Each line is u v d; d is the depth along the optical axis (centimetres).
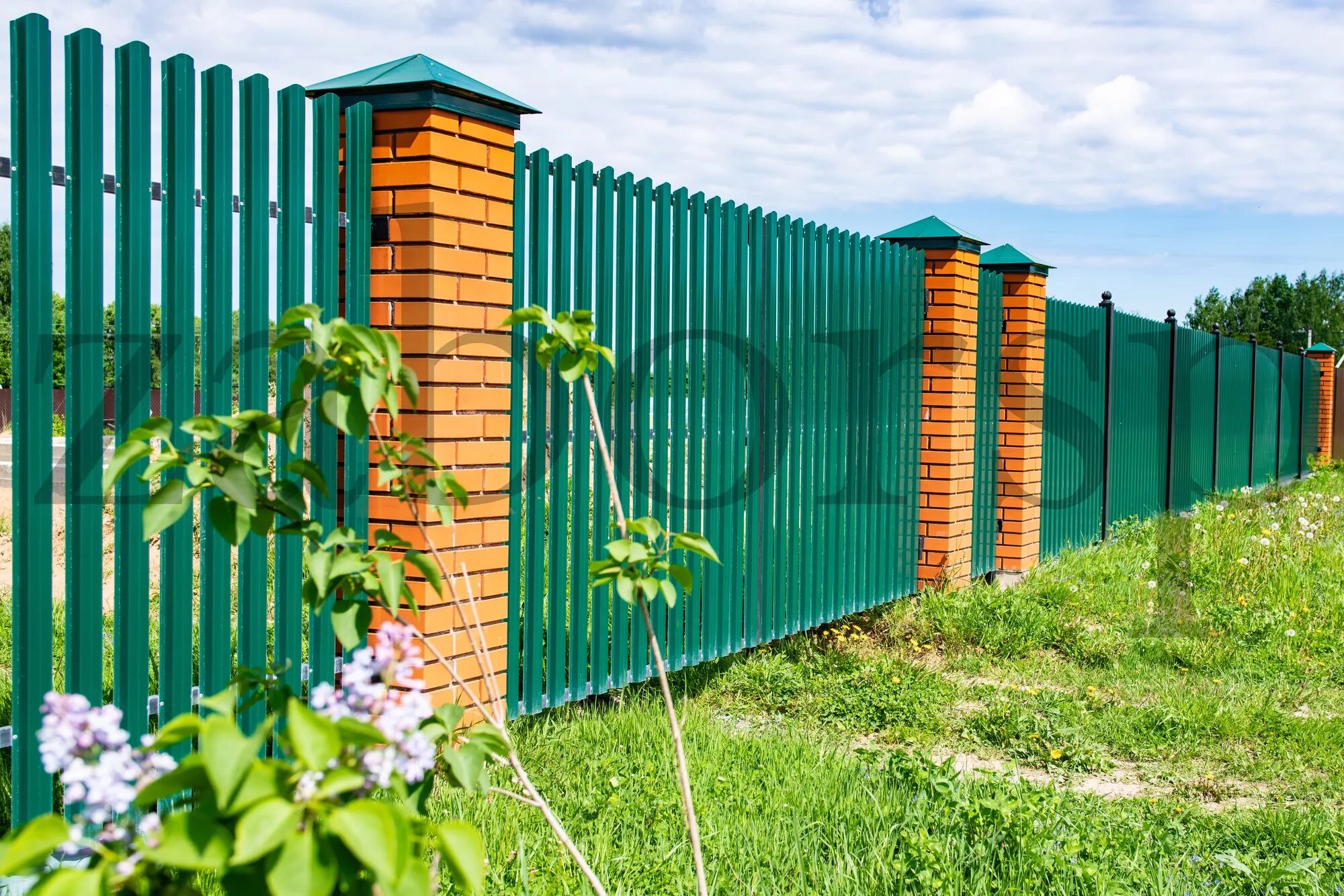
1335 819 423
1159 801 444
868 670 619
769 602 645
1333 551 991
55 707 139
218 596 363
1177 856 380
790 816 386
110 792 133
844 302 707
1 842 127
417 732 161
